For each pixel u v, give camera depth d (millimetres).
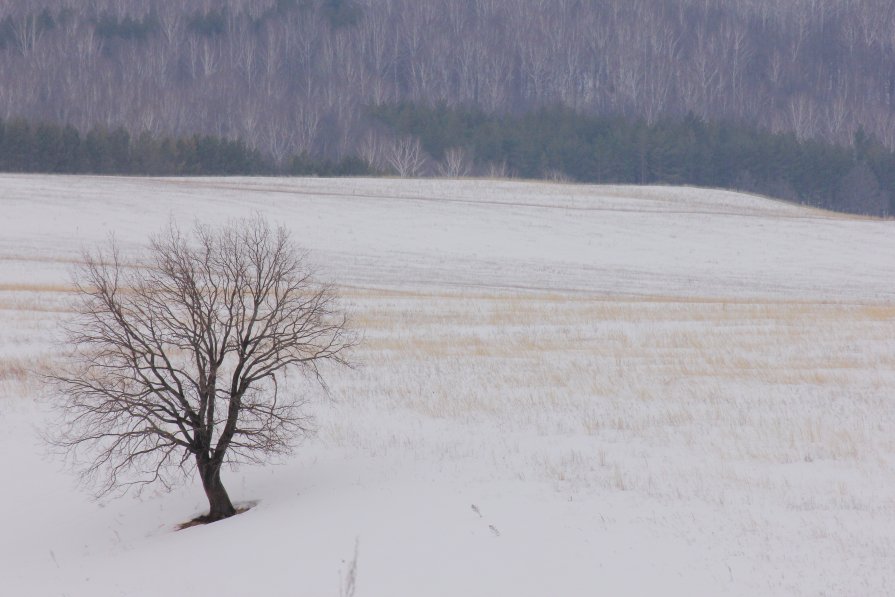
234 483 48219
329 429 54594
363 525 36469
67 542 42906
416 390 64312
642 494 38594
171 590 32406
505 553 32031
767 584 28688
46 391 66500
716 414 54875
